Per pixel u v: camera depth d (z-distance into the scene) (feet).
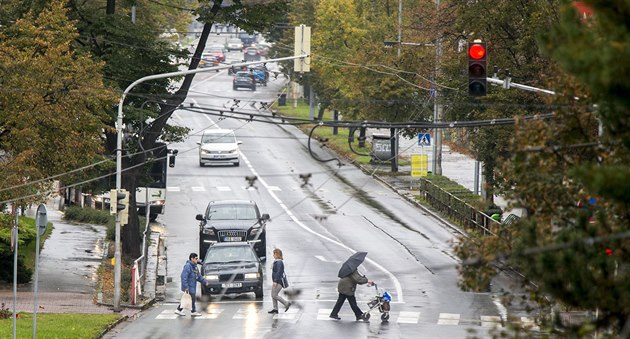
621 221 124.88
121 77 334.44
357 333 238.48
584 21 120.67
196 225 408.87
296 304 278.05
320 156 576.61
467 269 137.59
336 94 599.57
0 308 261.65
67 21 302.04
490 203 161.99
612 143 132.36
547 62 329.72
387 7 587.68
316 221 411.75
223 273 285.64
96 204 448.65
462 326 246.47
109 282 310.45
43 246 356.38
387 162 546.26
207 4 344.69
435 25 425.69
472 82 211.41
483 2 345.51
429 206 449.48
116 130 294.46
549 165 136.87
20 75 269.85
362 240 376.27
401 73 496.64
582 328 113.29
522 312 260.01
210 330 243.60
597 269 117.80
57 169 286.87
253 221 346.74
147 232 374.02
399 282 308.81
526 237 126.11
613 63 102.73
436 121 446.19
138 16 469.16
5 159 283.18
